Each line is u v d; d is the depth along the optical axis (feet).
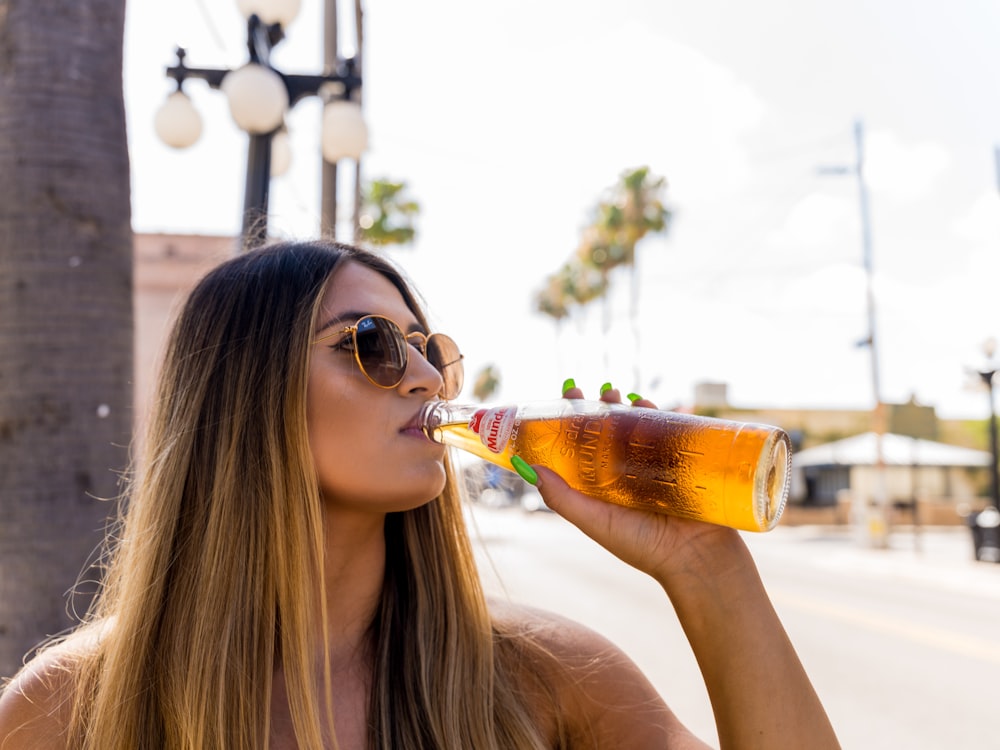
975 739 16.48
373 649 4.52
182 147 15.24
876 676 22.08
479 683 4.37
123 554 4.89
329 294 4.46
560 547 69.92
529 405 4.82
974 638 27.58
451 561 4.75
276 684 4.24
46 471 6.57
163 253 42.32
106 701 4.06
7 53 6.81
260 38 14.19
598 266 98.84
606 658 4.58
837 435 127.44
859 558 59.21
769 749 3.70
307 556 4.13
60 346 6.68
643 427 4.18
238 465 4.31
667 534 3.99
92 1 7.08
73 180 6.82
